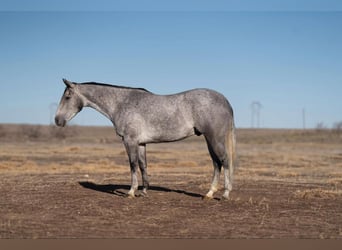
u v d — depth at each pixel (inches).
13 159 1230.3
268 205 462.0
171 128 472.1
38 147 1990.7
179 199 489.7
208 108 459.8
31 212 422.9
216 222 386.3
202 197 497.7
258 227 370.0
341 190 579.5
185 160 1295.5
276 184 637.9
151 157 1414.9
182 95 474.6
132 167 489.1
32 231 352.2
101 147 2084.2
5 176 749.3
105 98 501.0
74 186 594.2
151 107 476.4
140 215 410.9
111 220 392.2
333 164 1179.9
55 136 3353.8
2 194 521.0
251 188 588.4
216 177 487.8
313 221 394.3
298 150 2018.9
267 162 1228.5
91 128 5890.8
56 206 449.4
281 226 374.6
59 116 511.8
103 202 470.3
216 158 484.1
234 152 471.8
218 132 460.4
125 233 346.9
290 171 931.3
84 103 510.3
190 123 468.8
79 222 384.2
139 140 483.5
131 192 494.3
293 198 507.5
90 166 1012.5
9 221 384.5
